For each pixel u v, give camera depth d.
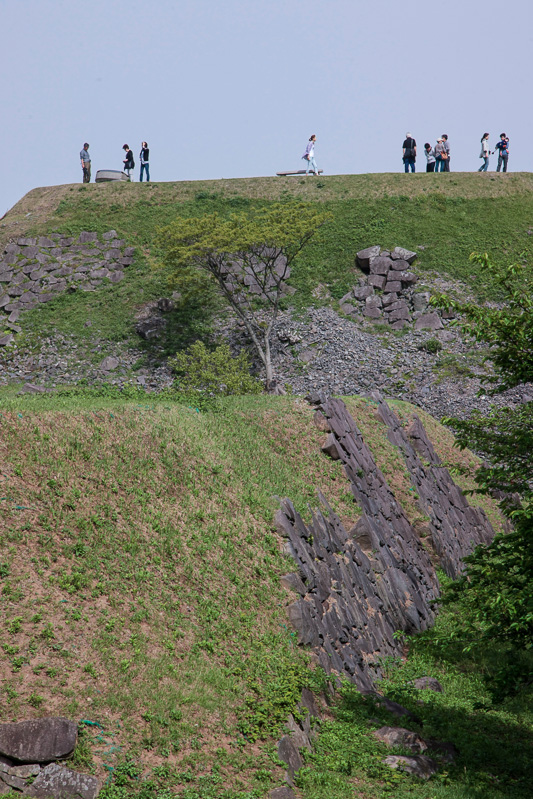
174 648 12.23
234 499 17.33
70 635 11.31
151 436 17.81
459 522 29.27
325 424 23.52
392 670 17.72
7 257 55.09
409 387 41.59
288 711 12.04
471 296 49.00
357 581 18.73
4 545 12.30
